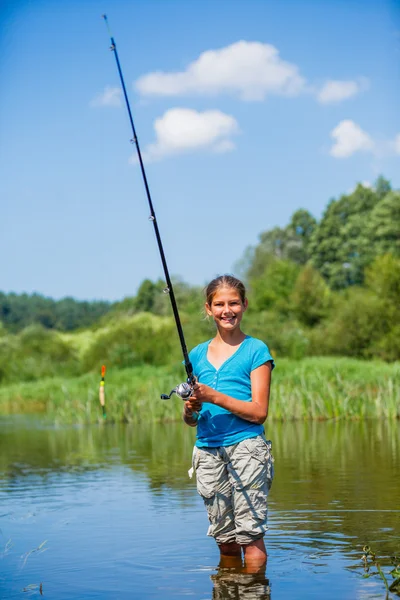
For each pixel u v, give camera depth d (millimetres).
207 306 4441
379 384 15586
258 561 4191
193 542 4703
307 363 23219
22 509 5941
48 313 114375
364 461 8133
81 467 8461
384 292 34625
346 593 3617
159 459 9008
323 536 4738
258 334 31828
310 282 46531
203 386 4043
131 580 3951
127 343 35469
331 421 13805
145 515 5574
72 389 23078
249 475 4148
